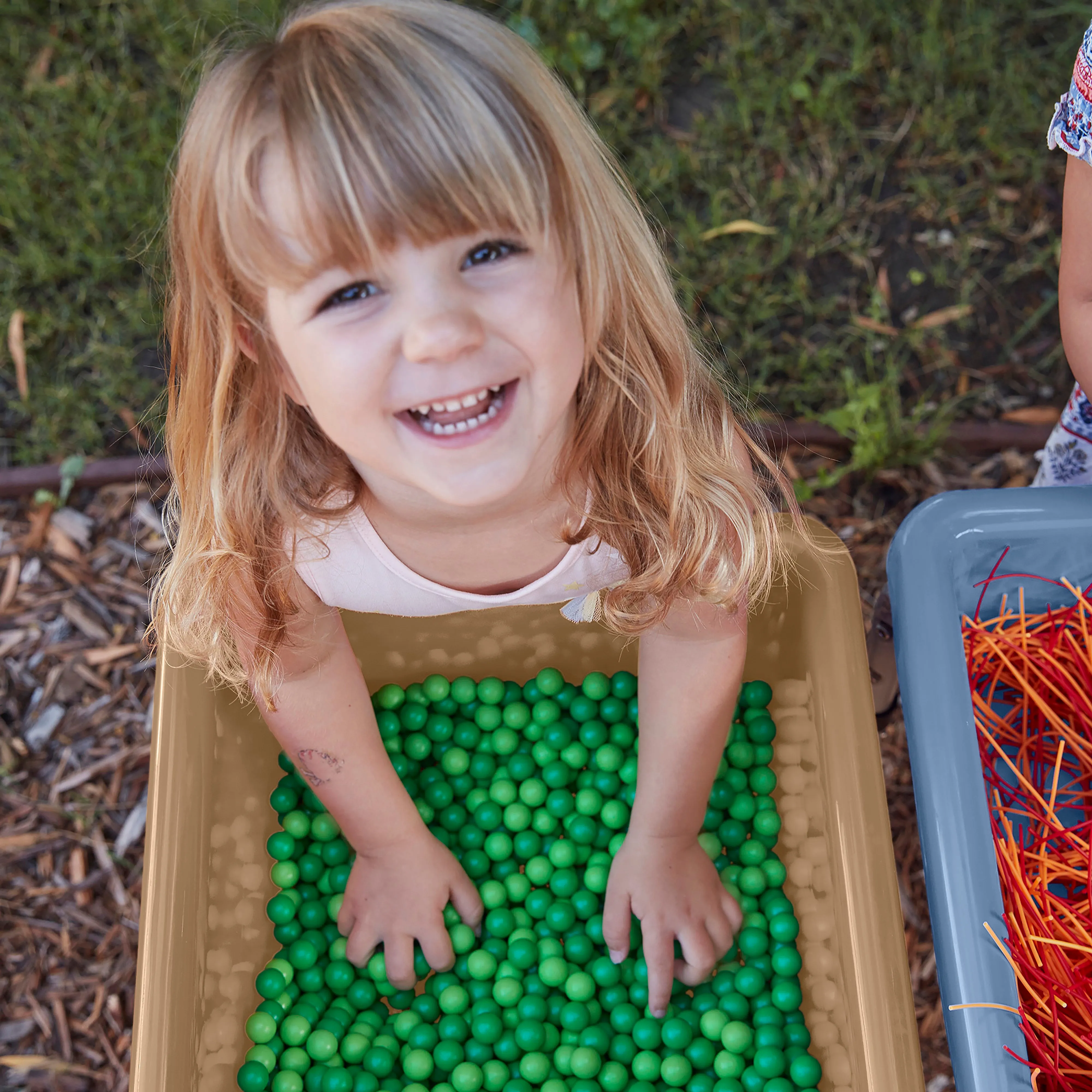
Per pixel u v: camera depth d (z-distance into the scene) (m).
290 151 0.93
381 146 0.92
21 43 2.79
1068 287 1.39
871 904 1.40
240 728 1.66
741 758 1.82
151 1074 1.33
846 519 2.29
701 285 2.50
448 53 0.97
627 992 1.71
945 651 1.38
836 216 2.57
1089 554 1.52
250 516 1.28
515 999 1.69
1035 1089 1.37
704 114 2.70
